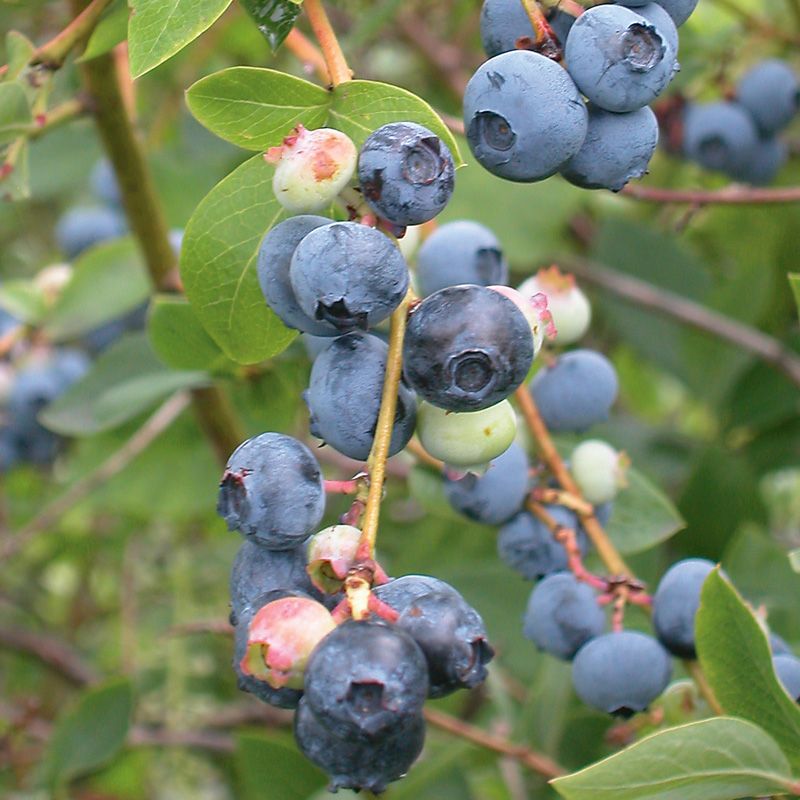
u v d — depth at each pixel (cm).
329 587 29
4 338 57
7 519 69
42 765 50
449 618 28
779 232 64
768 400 60
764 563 44
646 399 76
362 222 29
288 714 62
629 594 35
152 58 30
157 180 57
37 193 59
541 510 37
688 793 30
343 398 29
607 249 63
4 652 75
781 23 64
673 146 51
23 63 36
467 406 29
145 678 68
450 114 68
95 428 46
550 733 44
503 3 31
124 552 72
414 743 28
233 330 33
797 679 34
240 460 29
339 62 31
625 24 30
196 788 64
